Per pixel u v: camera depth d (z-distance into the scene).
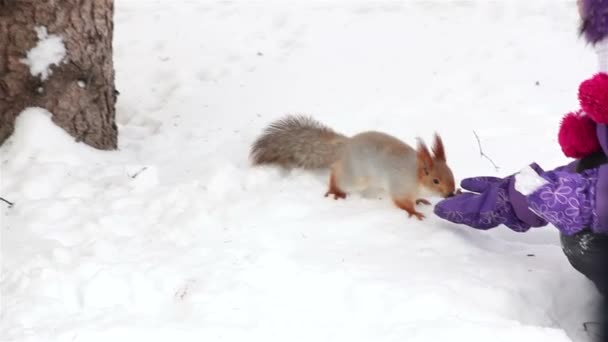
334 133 6.77
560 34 9.84
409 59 9.36
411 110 8.09
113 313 4.52
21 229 5.60
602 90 4.30
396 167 5.84
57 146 6.67
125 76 9.16
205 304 4.59
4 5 6.47
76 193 6.13
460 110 8.05
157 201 5.97
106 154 7.02
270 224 5.64
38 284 4.77
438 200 6.28
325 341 4.19
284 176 6.63
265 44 9.98
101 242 5.27
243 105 8.38
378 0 11.45
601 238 4.36
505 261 5.14
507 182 5.19
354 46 9.79
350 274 4.86
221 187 6.26
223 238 5.45
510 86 8.58
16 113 6.70
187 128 7.83
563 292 4.90
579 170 4.72
